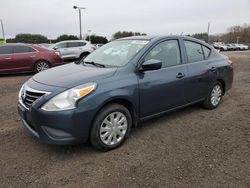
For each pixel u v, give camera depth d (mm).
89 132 3494
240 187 2914
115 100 3678
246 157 3551
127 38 4816
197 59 5047
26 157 3533
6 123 4734
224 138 4141
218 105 5766
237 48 52312
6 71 10609
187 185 2938
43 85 3510
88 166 3318
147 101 4051
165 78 4258
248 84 8445
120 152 3674
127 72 3840
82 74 3693
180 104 4676
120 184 2955
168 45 4531
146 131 4379
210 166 3312
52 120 3244
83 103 3316
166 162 3400
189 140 4059
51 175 3129
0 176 3105
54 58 11414
